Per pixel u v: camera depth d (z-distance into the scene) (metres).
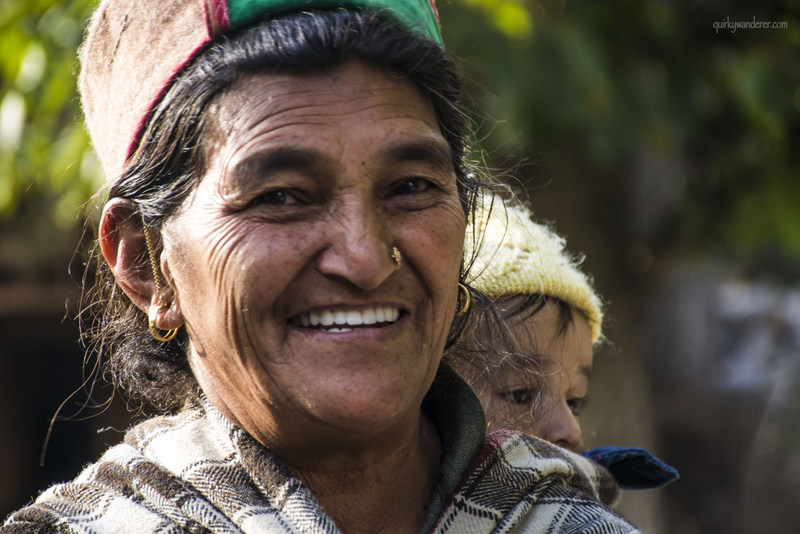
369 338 1.75
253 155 1.72
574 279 2.81
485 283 2.59
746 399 16.45
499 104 5.02
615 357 7.33
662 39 6.32
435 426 2.15
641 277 7.66
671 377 17.12
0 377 11.34
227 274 1.74
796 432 14.77
